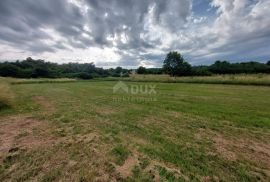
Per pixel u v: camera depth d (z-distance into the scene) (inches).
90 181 122.4
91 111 333.1
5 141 188.9
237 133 221.6
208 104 411.2
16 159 151.3
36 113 313.7
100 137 200.8
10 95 405.7
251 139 203.3
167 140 196.5
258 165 148.3
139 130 228.1
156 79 1448.1
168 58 2375.7
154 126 245.6
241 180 127.5
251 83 892.0
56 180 123.7
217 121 272.2
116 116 298.2
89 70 3253.0
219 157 160.2
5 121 263.6
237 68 2213.3
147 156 158.7
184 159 155.1
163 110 348.2
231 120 277.3
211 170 138.8
